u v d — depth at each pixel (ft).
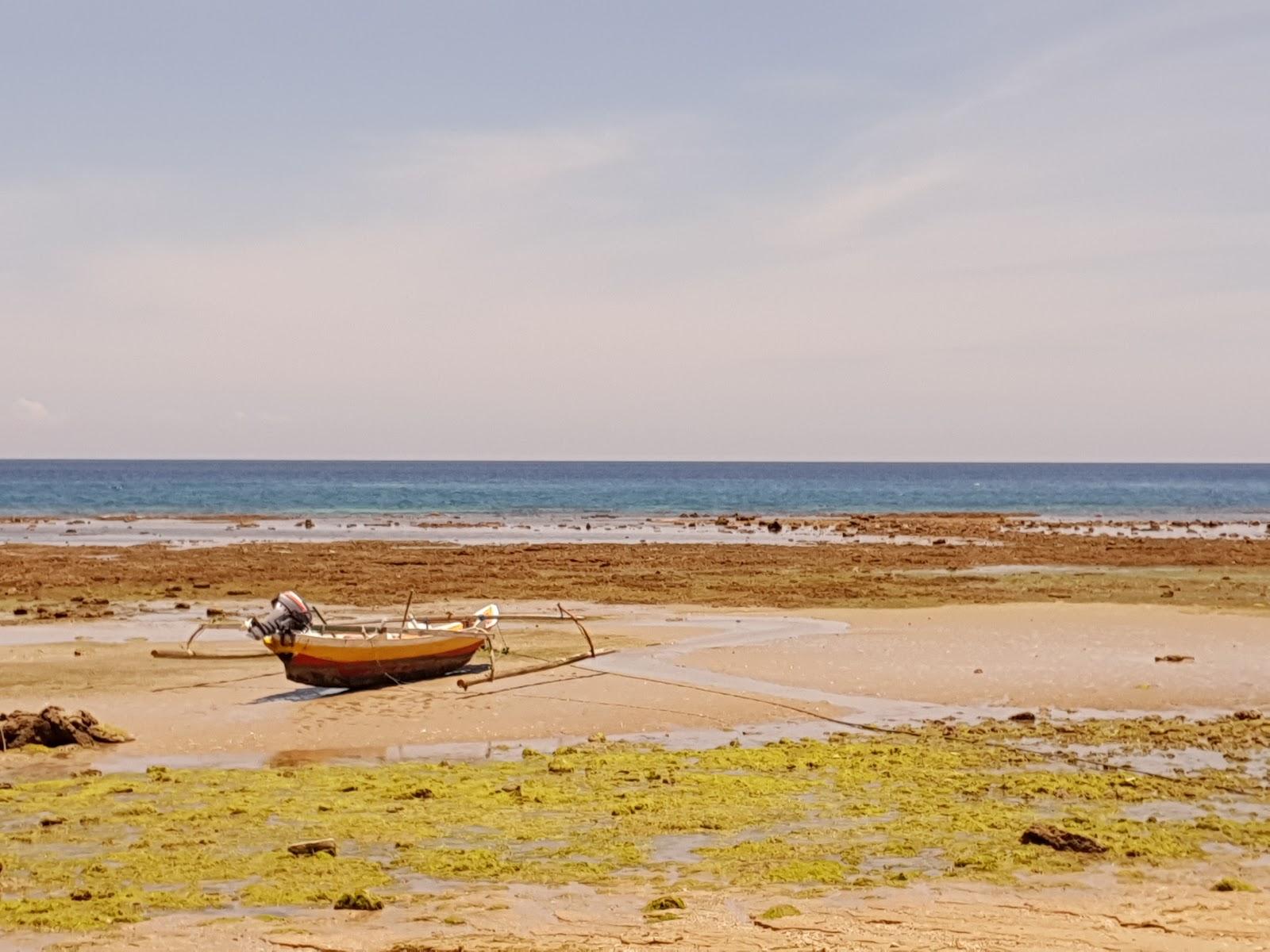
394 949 31.48
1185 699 67.82
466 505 337.52
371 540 195.93
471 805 45.37
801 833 41.86
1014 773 50.49
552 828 42.47
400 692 69.15
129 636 90.43
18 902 34.83
